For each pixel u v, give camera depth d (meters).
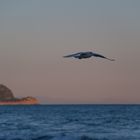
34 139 63.66
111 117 123.06
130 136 67.56
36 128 79.56
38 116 130.75
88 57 27.34
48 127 82.19
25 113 162.50
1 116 130.62
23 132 71.44
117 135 68.81
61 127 82.56
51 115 139.38
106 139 64.25
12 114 149.62
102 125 88.88
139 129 78.69
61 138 64.50
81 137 65.31
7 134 68.62
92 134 69.56
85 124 91.62
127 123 95.00
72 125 88.50
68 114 149.00
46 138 64.44
